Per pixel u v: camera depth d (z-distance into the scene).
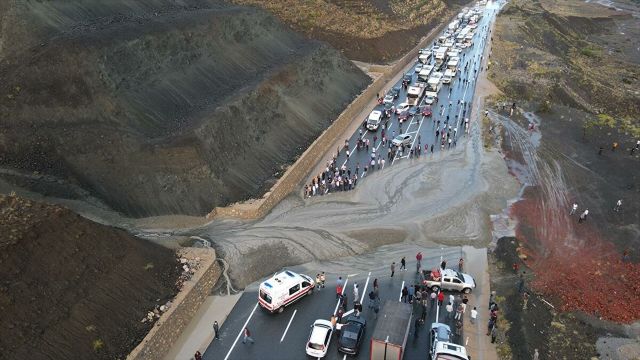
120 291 27.47
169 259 31.89
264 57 59.25
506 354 28.23
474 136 57.12
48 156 37.56
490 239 39.25
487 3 142.00
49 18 45.34
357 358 27.67
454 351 25.59
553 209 44.06
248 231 37.75
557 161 52.62
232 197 40.12
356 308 30.75
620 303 33.62
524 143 56.25
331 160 50.28
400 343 24.72
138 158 38.03
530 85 75.25
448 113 63.66
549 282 35.00
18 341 22.48
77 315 24.98
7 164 37.06
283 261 35.44
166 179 38.00
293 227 38.97
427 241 38.62
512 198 45.38
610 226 42.09
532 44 99.94
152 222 36.53
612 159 53.50
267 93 50.62
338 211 41.59
